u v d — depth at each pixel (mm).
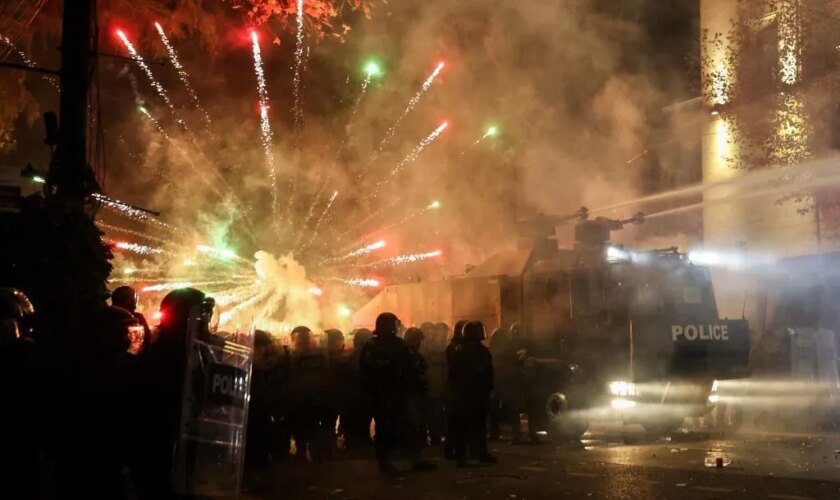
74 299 10664
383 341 12844
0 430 6590
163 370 6652
